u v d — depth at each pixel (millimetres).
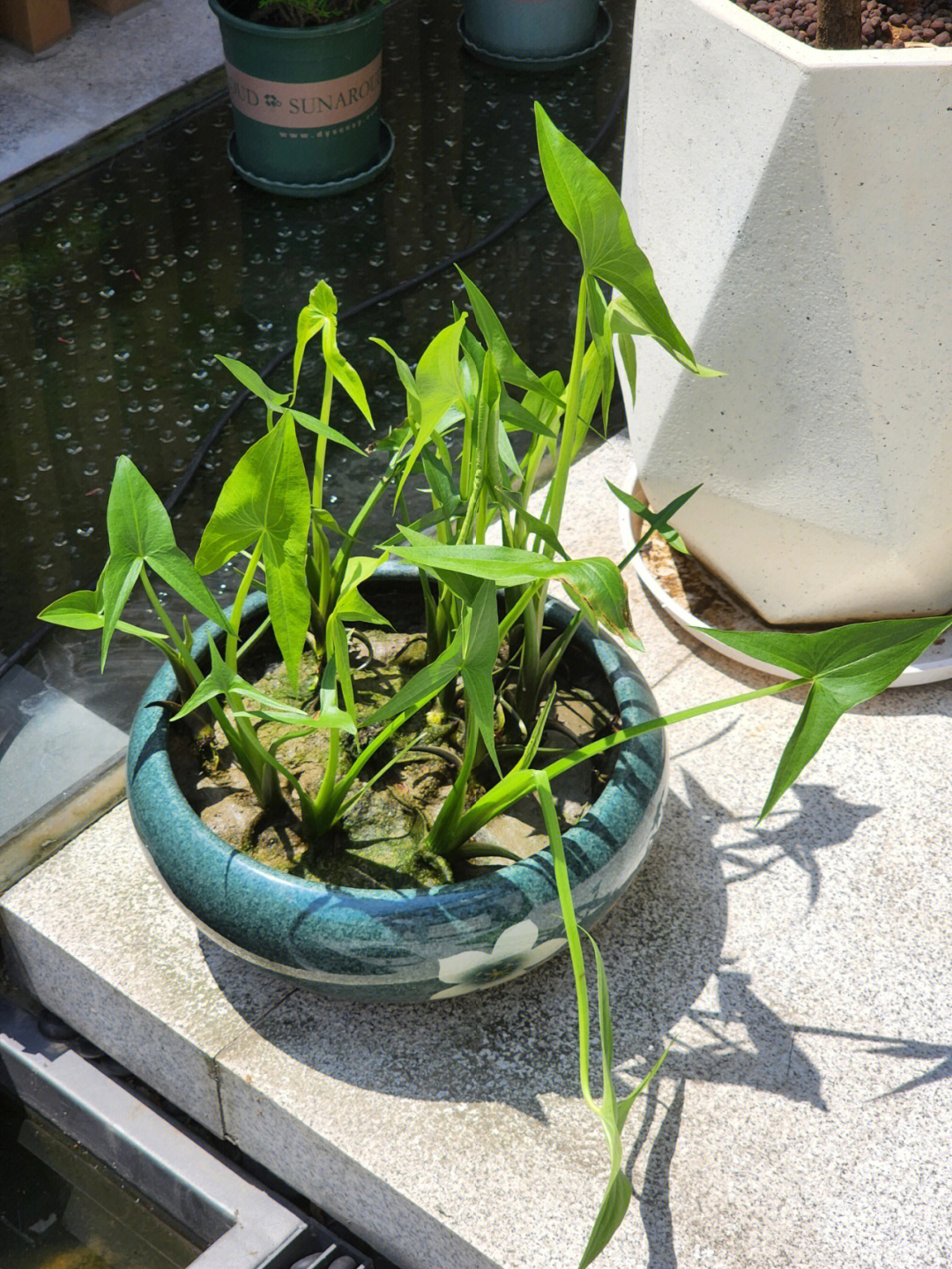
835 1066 1119
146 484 884
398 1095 1086
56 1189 1208
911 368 1178
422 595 1215
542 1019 1148
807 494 1245
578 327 957
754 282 1184
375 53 1694
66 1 1807
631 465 1459
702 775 1262
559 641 1122
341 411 1549
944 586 1298
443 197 1751
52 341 1571
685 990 1163
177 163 1754
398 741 1165
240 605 1009
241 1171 1160
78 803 1251
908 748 1283
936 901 1205
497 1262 977
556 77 1915
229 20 1631
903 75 1055
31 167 1717
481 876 1059
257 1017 1145
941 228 1116
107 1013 1178
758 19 1135
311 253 1678
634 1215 1010
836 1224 1011
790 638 802
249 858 995
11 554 1408
